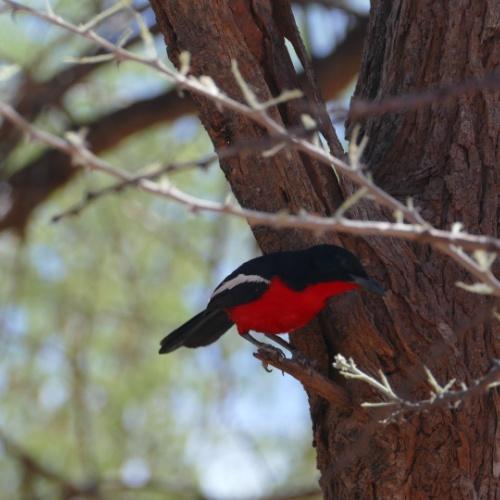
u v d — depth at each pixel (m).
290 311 9.89
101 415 19.64
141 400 19.64
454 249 6.45
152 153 20.31
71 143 6.01
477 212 10.12
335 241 9.99
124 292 19.86
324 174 9.88
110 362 19.86
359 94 11.62
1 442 19.05
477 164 10.31
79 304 19.61
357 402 9.43
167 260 20.33
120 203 19.84
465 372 9.30
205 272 19.92
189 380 19.73
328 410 9.78
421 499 9.24
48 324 19.66
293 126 9.95
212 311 11.39
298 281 9.67
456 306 9.55
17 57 19.23
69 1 18.95
